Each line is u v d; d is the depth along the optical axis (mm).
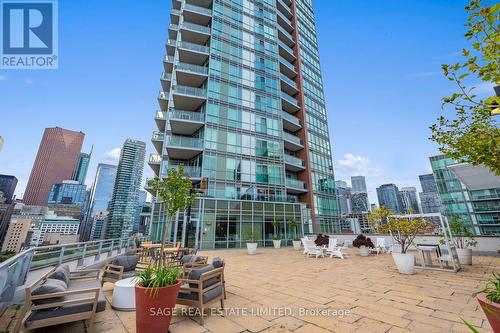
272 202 23766
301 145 33156
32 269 7188
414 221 8828
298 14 43500
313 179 33031
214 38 27422
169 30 31047
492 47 2342
